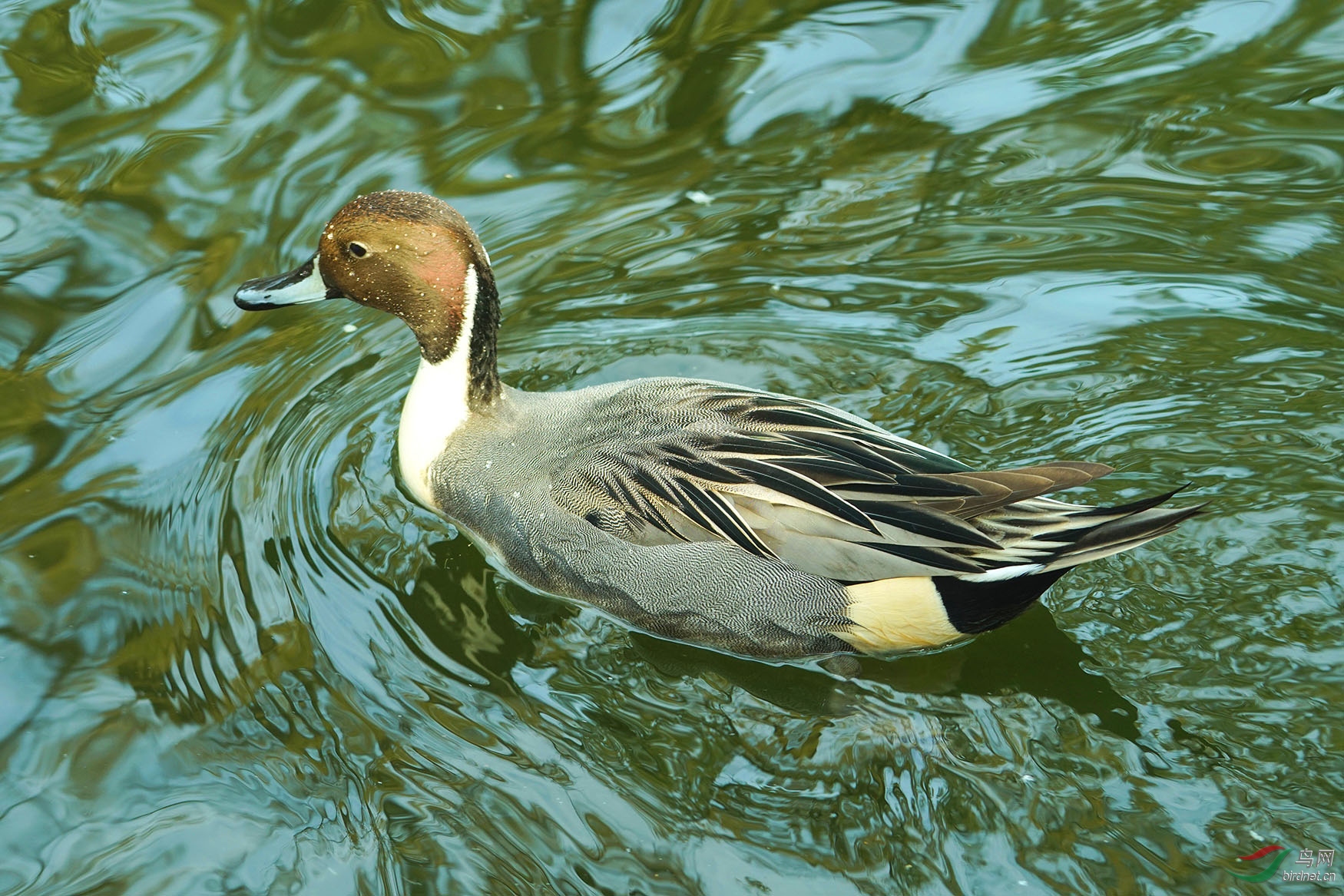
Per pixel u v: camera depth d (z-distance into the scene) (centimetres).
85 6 1435
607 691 836
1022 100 1325
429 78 1357
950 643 872
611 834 731
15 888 715
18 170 1245
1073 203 1208
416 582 919
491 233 1212
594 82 1359
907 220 1206
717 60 1386
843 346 1084
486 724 807
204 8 1435
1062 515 828
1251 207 1182
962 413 1006
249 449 1029
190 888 712
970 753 773
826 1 1445
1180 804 722
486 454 935
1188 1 1441
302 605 899
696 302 1140
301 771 779
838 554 838
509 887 705
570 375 1077
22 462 1003
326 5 1435
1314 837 697
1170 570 863
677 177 1266
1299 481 915
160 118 1302
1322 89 1303
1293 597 834
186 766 785
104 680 843
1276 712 769
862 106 1331
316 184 1238
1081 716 783
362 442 1040
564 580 896
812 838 724
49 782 775
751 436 877
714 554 852
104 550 939
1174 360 1034
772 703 829
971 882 691
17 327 1112
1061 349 1060
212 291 1152
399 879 712
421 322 942
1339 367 1009
